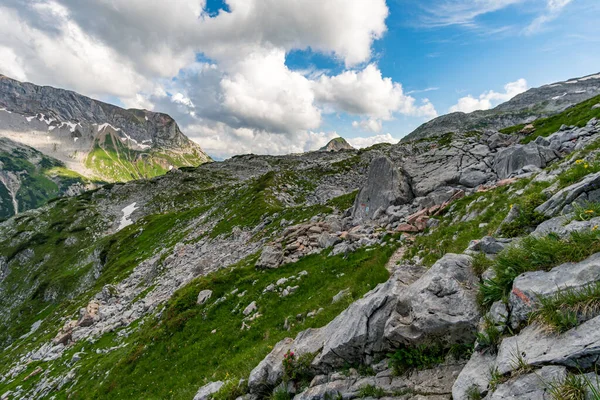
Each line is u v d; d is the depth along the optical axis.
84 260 138.25
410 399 6.87
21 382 42.00
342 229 40.47
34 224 192.12
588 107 51.97
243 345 21.20
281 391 10.22
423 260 17.98
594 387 4.28
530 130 56.97
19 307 127.56
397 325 8.09
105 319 52.09
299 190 86.12
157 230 111.44
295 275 27.22
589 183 9.76
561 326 5.33
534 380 4.89
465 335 7.18
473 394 5.63
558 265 6.58
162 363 24.34
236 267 36.59
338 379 8.95
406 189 40.12
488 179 35.22
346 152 199.75
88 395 25.91
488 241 10.30
